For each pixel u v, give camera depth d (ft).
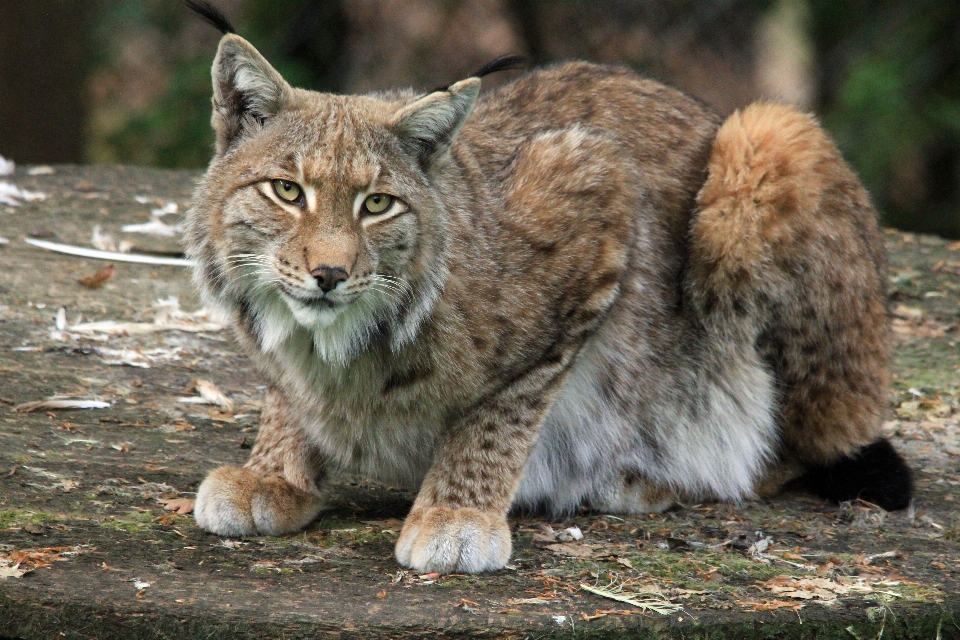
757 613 21.33
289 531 24.09
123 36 77.56
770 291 27.45
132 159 73.10
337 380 23.72
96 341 33.47
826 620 21.35
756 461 28.37
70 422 28.45
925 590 22.72
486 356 23.97
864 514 27.14
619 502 27.12
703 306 27.84
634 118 29.01
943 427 32.78
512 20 79.51
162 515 23.94
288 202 22.68
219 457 27.43
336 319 23.07
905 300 42.93
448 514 23.07
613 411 27.04
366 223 22.77
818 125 29.50
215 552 22.54
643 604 21.39
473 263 24.06
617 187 26.35
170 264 39.99
